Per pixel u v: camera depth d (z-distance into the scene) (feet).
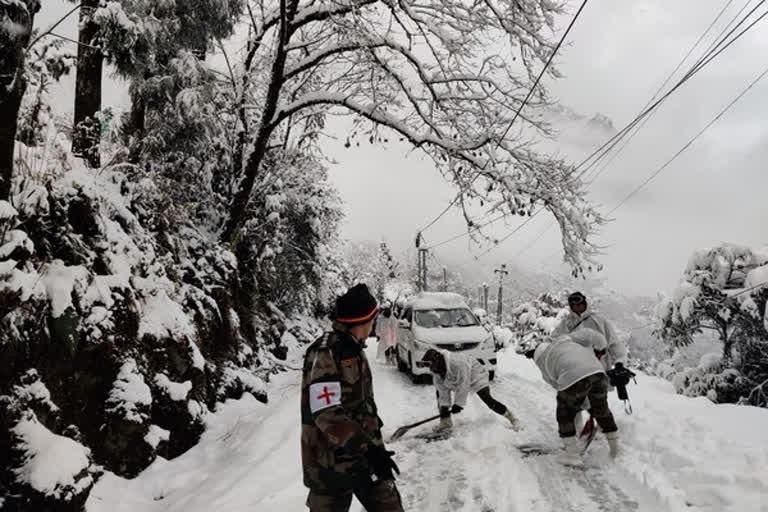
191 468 18.40
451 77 34.22
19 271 13.66
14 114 14.11
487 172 33.99
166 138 35.35
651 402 20.76
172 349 21.50
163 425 19.70
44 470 11.68
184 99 32.86
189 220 33.83
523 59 32.99
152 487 16.55
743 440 14.44
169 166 34.58
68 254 17.35
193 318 26.71
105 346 17.11
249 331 39.68
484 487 14.26
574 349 16.02
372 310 8.57
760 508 10.79
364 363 8.54
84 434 15.87
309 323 80.69
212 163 41.81
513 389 28.89
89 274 17.48
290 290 71.36
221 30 37.83
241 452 18.22
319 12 33.78
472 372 20.44
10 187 14.92
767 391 52.54
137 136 32.04
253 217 47.85
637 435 16.65
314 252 68.64
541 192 32.94
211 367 26.71
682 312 56.90
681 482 12.93
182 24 34.71
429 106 36.01
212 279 32.63
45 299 15.14
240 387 29.01
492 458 16.62
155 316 21.45
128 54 27.40
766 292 52.65
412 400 26.91
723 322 57.41
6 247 13.83
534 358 17.28
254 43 40.78
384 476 7.54
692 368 57.52
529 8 31.60
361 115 37.14
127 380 17.69
